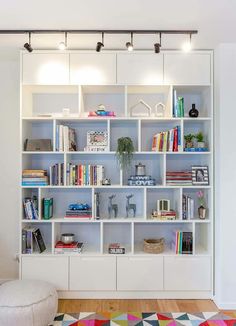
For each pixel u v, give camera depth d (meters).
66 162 3.16
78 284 3.08
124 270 3.08
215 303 3.00
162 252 3.15
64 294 3.09
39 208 3.09
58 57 3.08
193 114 3.15
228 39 2.86
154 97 3.47
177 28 2.64
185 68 3.09
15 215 3.42
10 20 2.49
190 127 3.46
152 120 3.17
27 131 3.27
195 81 3.09
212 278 3.09
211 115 3.10
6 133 3.42
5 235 3.42
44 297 2.48
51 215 3.23
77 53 3.09
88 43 2.96
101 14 2.40
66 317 2.72
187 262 3.09
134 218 3.20
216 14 2.40
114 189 3.46
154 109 3.46
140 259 3.08
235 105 2.93
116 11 2.35
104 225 3.46
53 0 2.18
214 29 2.66
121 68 3.09
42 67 3.08
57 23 2.55
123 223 3.46
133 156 3.36
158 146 3.16
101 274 3.08
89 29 2.67
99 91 3.38
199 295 3.10
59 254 3.08
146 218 3.15
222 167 2.93
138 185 3.15
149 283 3.08
